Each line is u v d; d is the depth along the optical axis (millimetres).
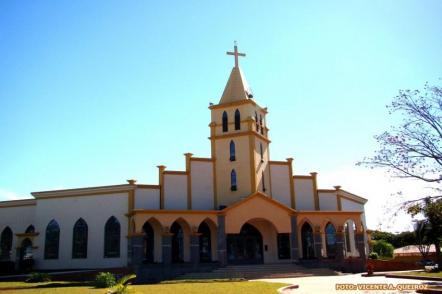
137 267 33969
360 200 52000
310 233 42656
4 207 45156
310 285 26344
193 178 42219
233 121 44375
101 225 39750
